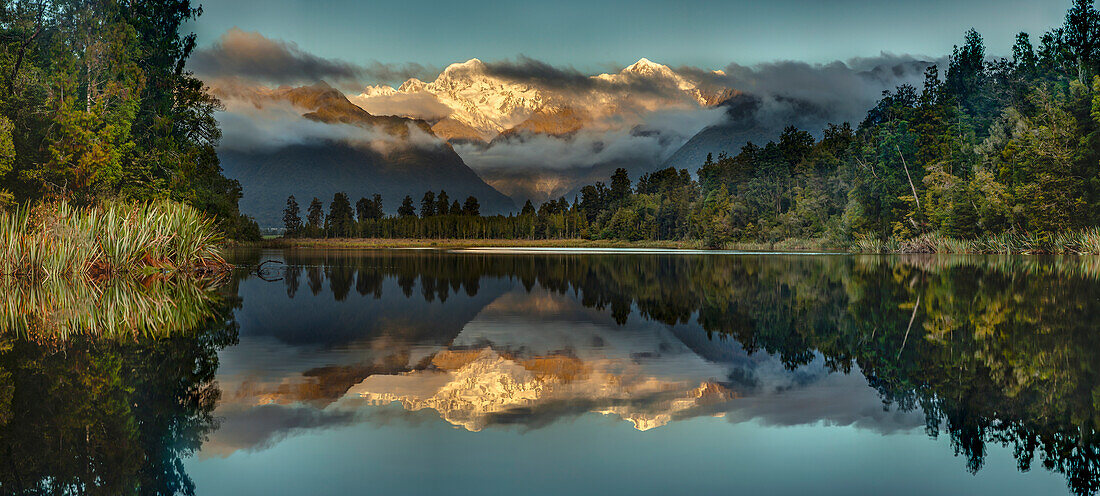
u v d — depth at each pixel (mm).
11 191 34219
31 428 7820
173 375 10711
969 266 41875
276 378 10500
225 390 9680
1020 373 10883
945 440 7449
